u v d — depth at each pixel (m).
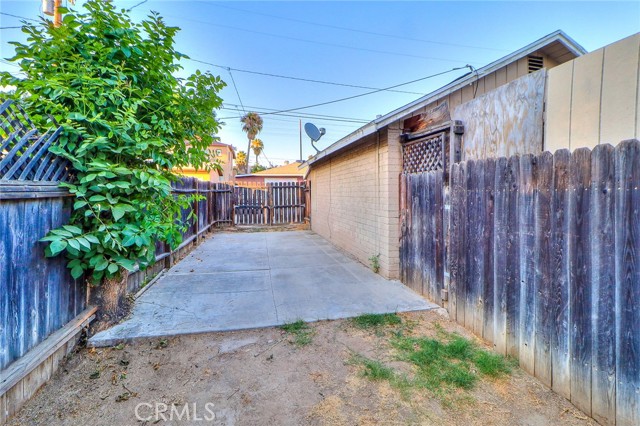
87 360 2.36
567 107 2.06
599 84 1.83
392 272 4.41
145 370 2.24
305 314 3.17
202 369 2.26
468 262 2.84
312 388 2.04
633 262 1.51
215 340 2.67
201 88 3.27
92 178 2.34
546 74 2.23
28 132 2.03
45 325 2.14
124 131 2.56
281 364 2.32
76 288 2.55
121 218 2.61
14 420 1.74
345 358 2.38
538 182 2.08
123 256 2.66
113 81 2.55
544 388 2.01
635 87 1.63
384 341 2.64
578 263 1.80
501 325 2.43
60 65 2.52
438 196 3.38
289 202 11.95
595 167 1.69
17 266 1.88
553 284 1.97
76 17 2.57
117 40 2.71
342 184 6.74
